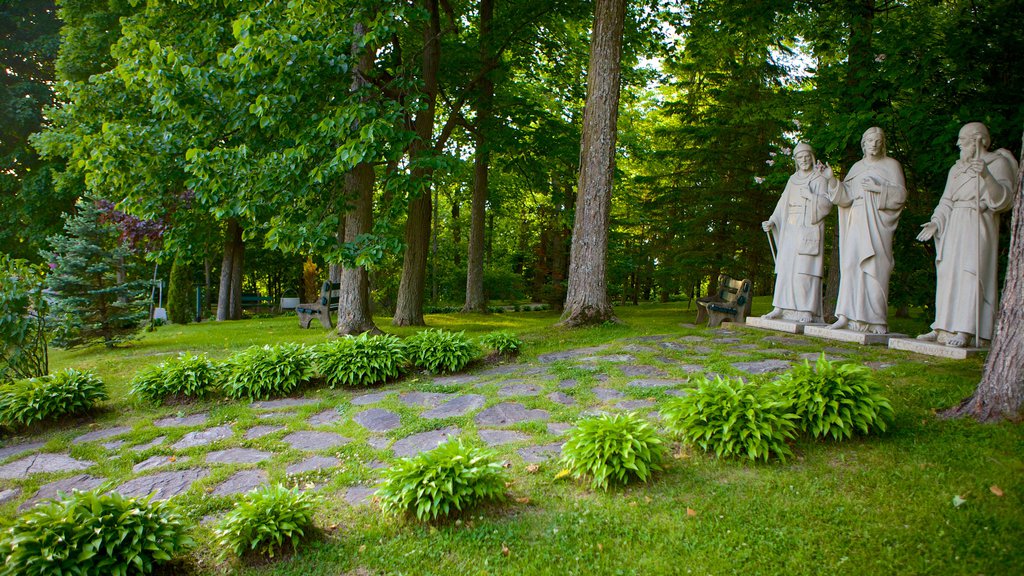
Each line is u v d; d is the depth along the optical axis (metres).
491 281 23.83
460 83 13.77
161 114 9.32
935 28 9.20
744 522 3.24
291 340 10.69
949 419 4.37
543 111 14.83
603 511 3.48
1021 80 7.94
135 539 2.91
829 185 8.07
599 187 9.68
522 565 2.99
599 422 4.08
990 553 2.74
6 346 6.82
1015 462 3.55
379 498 3.85
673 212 17.55
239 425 5.54
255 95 8.40
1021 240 4.12
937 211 6.64
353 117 7.94
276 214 9.50
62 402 5.86
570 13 12.99
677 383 6.02
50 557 2.66
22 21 17.84
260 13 8.34
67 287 10.60
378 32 8.31
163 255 9.77
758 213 15.05
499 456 4.46
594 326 9.64
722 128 14.79
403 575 2.96
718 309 10.70
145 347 10.76
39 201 17.00
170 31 9.95
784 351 6.96
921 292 10.20
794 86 14.96
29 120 17.14
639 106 22.08
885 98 8.37
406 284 12.95
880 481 3.56
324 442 5.06
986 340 6.37
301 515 3.31
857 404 4.23
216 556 3.25
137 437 5.34
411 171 9.28
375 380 6.76
